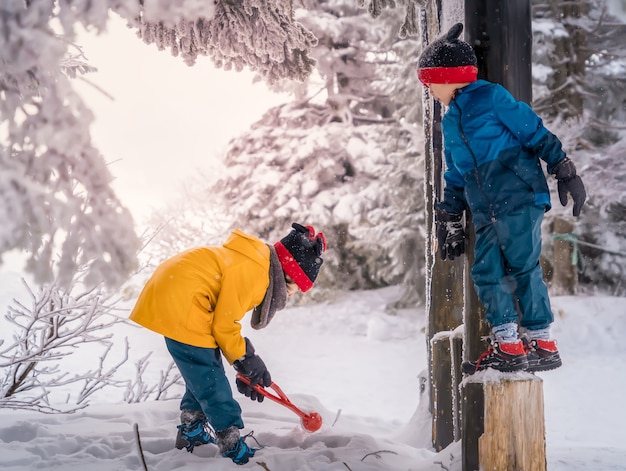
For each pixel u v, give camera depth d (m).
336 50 16.92
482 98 3.06
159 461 3.55
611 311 13.05
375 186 16.06
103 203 2.57
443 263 4.75
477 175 3.05
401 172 14.91
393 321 14.64
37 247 2.44
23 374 5.42
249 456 3.53
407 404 8.98
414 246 15.16
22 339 5.17
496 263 3.04
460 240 3.35
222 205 16.88
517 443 3.10
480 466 3.17
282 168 16.98
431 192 4.97
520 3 3.33
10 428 3.97
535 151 3.04
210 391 3.46
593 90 15.43
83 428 4.14
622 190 13.47
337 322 14.76
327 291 16.25
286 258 3.56
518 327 3.24
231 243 3.51
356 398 9.30
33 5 2.41
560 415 8.25
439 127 4.39
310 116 17.27
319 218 16.06
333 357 12.14
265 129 17.33
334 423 4.67
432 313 4.84
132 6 2.45
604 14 14.16
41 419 4.32
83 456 3.60
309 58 5.42
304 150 16.39
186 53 5.08
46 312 5.16
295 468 3.49
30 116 2.46
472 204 3.09
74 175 2.53
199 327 3.42
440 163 4.40
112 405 4.93
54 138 2.48
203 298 3.43
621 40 15.27
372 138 16.67
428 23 4.59
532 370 3.14
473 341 3.35
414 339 13.46
